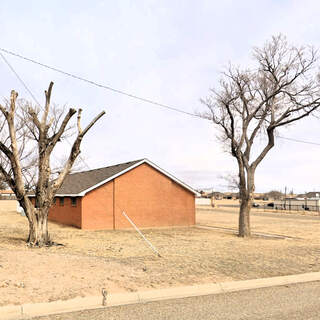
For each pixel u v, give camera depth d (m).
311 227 26.11
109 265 9.34
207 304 6.71
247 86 19.44
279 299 7.12
